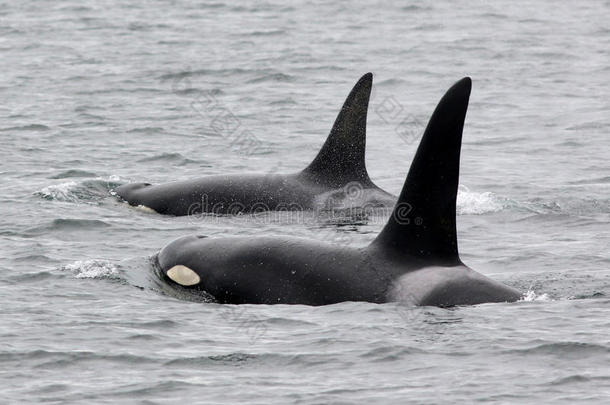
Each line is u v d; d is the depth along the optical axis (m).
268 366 42.72
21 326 46.84
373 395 39.53
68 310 49.38
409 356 43.34
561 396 39.25
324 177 75.38
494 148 102.94
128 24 190.62
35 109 118.81
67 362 42.88
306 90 134.50
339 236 65.75
